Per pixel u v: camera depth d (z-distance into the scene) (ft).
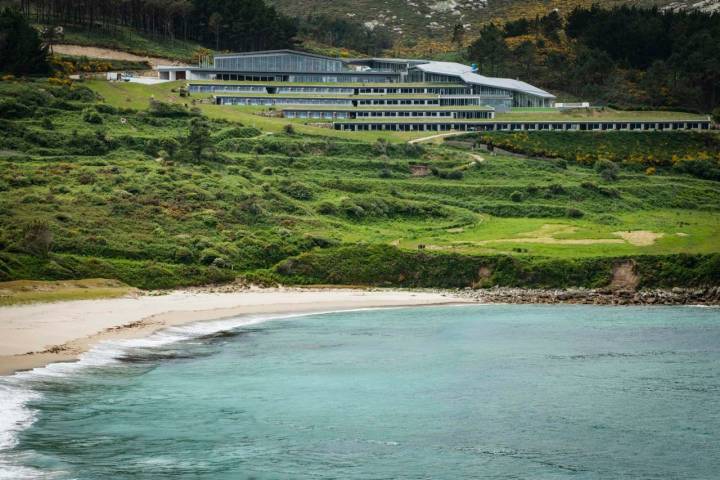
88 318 393.09
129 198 620.49
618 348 375.45
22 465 205.05
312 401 274.57
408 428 250.16
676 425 256.93
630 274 570.46
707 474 218.79
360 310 484.33
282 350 355.56
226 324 420.36
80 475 201.46
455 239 646.74
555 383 306.96
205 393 276.82
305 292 535.60
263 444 231.50
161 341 362.74
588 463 225.35
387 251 589.73
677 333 415.85
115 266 511.81
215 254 554.05
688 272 566.36
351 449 230.68
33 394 260.21
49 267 479.82
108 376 289.74
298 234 612.29
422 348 369.50
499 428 251.80
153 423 242.58
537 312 486.79
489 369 328.29
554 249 611.88
